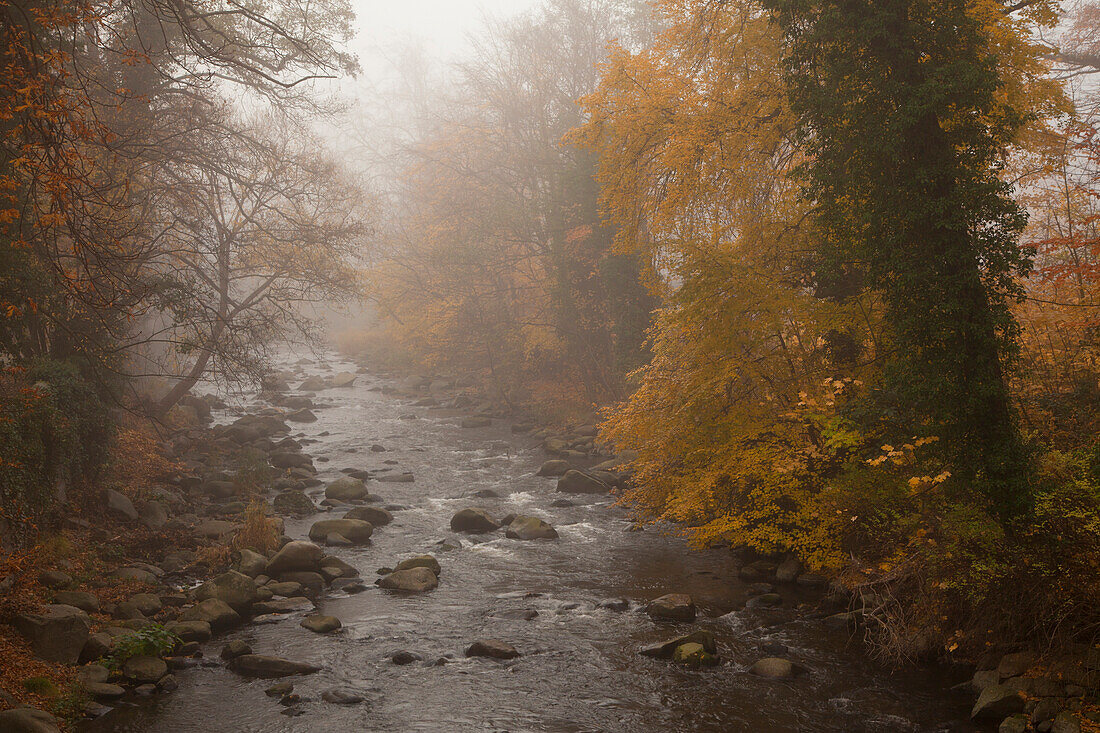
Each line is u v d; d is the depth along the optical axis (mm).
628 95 15906
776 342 14766
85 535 14875
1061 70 23375
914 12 10023
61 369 16391
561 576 14852
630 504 18953
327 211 26938
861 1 10141
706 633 11336
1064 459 10195
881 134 9883
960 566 9852
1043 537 9109
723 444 14203
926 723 8930
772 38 14820
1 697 8484
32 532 13391
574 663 11000
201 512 18453
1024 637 9422
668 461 16000
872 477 12094
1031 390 12539
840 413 12289
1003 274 9703
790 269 14695
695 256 13930
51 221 8492
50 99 8391
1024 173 14680
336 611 13164
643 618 12625
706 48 15570
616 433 16828
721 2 15102
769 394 14328
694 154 14930
